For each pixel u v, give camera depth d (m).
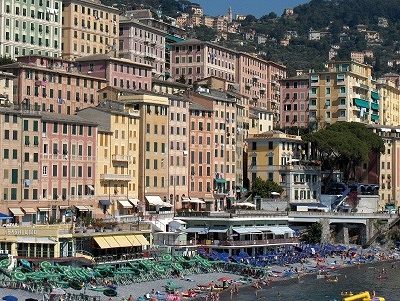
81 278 151.50
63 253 163.75
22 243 162.75
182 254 188.75
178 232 197.12
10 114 186.38
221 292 163.50
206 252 195.62
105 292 146.88
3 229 163.38
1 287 145.00
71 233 165.75
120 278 159.00
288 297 162.25
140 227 186.88
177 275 171.88
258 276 183.62
